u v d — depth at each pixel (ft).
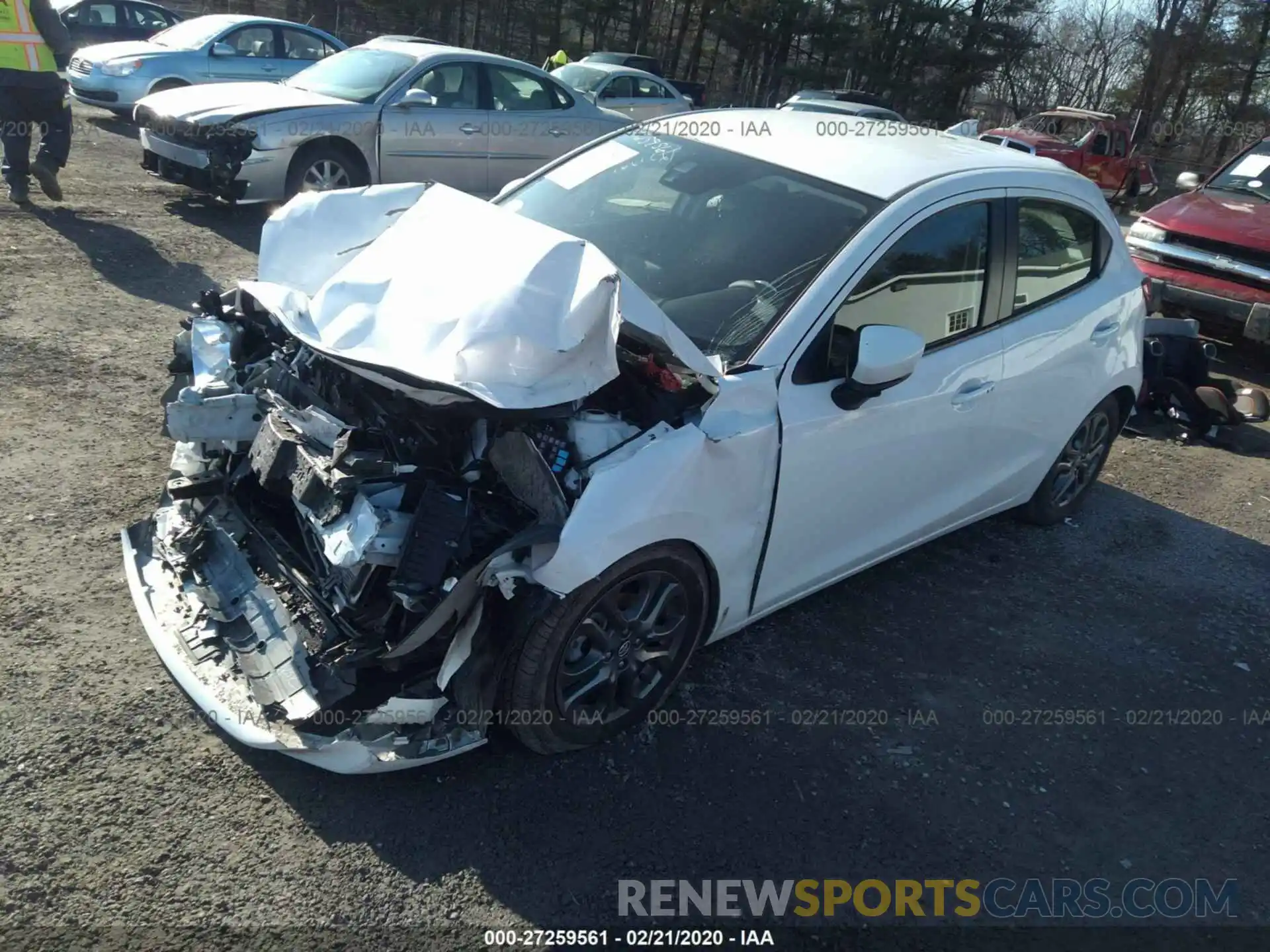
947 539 15.81
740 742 10.54
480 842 8.84
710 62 134.31
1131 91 122.72
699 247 11.66
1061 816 10.32
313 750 8.64
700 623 10.53
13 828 8.23
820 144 13.14
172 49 42.19
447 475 9.04
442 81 31.12
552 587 8.68
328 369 10.37
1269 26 111.34
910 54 123.44
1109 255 15.48
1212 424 21.94
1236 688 12.97
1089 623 13.97
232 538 10.50
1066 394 14.75
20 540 11.88
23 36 24.88
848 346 10.98
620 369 9.95
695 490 9.55
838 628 12.89
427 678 9.18
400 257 10.13
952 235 12.19
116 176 32.89
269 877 8.20
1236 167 30.89
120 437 14.71
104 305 20.16
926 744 11.02
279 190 28.40
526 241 9.45
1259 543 17.26
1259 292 25.77
